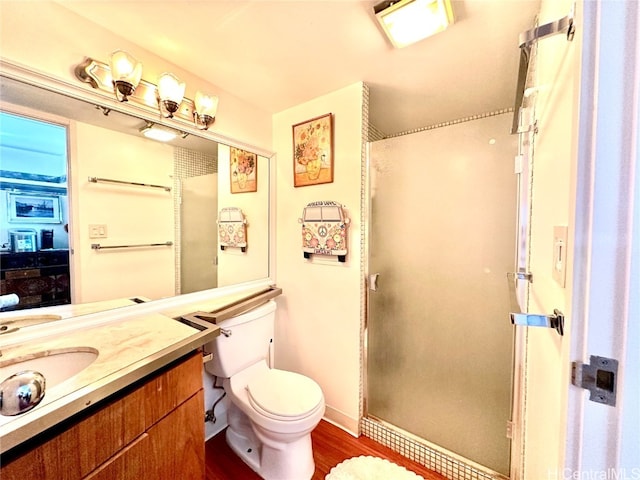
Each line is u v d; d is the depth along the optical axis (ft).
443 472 4.45
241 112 5.62
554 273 2.02
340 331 5.50
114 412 2.45
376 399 5.49
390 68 4.50
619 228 1.27
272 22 3.51
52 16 3.18
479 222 4.58
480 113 6.13
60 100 3.44
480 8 3.22
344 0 3.16
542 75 2.69
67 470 2.14
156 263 4.53
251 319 4.94
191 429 3.23
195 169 5.01
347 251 5.34
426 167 5.01
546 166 2.47
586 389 1.37
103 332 3.43
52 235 3.48
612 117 1.27
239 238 5.77
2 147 3.07
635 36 1.23
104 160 3.90
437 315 4.96
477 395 4.62
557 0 2.26
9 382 1.90
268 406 4.10
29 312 3.31
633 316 1.27
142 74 4.03
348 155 5.23
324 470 4.49
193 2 3.19
